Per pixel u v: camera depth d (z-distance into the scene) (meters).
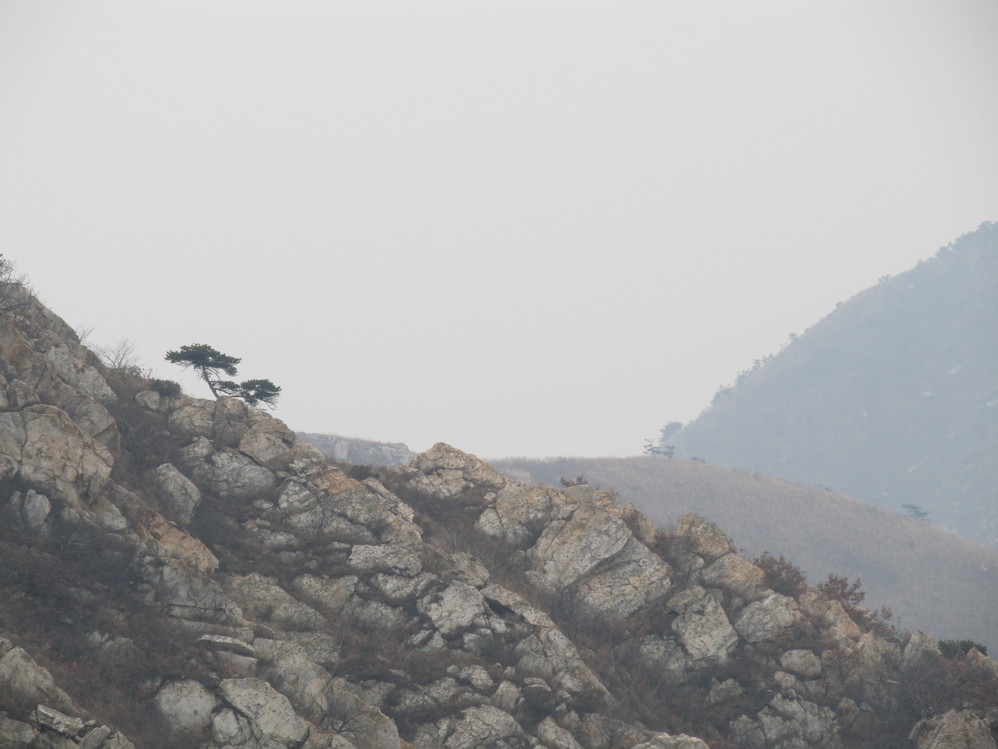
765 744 58.25
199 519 58.12
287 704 42.75
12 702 36.31
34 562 45.31
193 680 42.59
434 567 61.31
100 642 43.25
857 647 65.44
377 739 45.84
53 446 50.69
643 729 54.66
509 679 54.12
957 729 54.91
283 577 56.50
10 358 54.94
